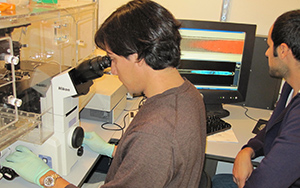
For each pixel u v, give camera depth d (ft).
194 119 2.26
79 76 3.05
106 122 4.75
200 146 2.36
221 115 5.26
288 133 3.14
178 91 2.30
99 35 2.33
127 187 2.11
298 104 3.31
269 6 5.71
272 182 3.14
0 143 2.76
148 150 2.06
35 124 3.05
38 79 3.24
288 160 3.04
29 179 2.96
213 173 6.12
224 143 4.35
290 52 3.43
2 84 2.69
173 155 2.07
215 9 5.90
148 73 2.31
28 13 2.79
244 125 5.04
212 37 4.87
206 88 5.16
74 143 3.32
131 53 2.20
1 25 2.48
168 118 2.14
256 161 4.10
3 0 2.90
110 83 4.83
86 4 4.50
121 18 2.21
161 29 2.15
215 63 5.02
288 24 3.38
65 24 4.07
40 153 3.26
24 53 3.59
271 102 5.75
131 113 4.98
